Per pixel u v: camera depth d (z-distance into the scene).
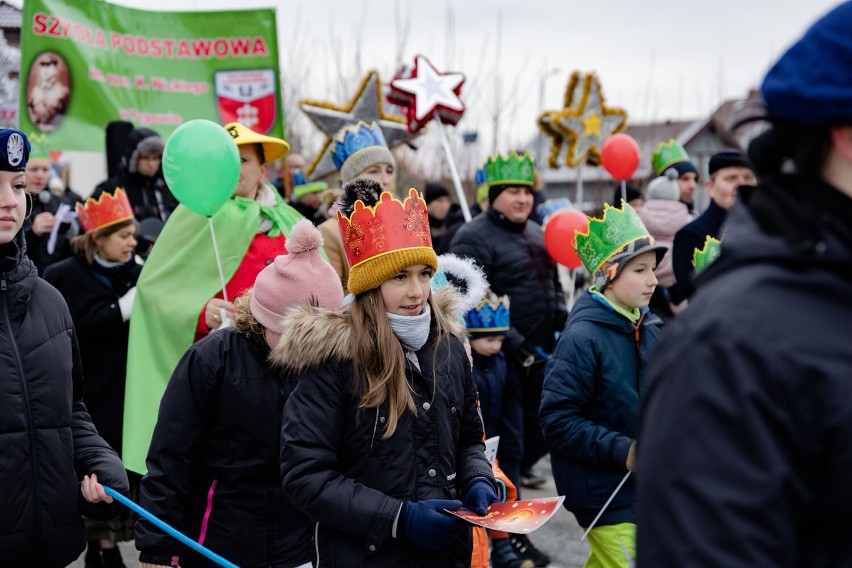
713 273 1.44
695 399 1.32
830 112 1.34
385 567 2.56
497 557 5.18
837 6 1.39
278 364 3.09
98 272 4.96
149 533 3.07
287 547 3.20
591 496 3.65
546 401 3.69
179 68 7.16
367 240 2.67
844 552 1.30
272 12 7.17
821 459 1.29
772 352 1.29
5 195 2.73
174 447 3.12
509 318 5.45
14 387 2.73
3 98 11.71
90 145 6.91
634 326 3.74
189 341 4.34
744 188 1.53
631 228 3.69
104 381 5.00
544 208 8.52
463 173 12.70
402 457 2.62
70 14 6.82
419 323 2.70
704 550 1.26
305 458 2.58
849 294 1.32
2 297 2.77
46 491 2.80
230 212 4.45
